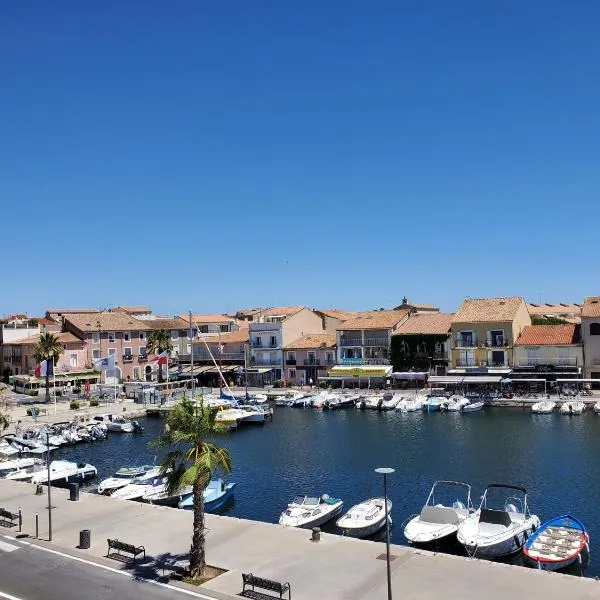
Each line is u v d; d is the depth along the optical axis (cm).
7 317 14925
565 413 7494
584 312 8919
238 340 11975
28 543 3091
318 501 3909
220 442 6644
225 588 2503
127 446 6700
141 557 2872
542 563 2838
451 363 9919
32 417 8006
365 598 2394
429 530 3306
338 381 10500
